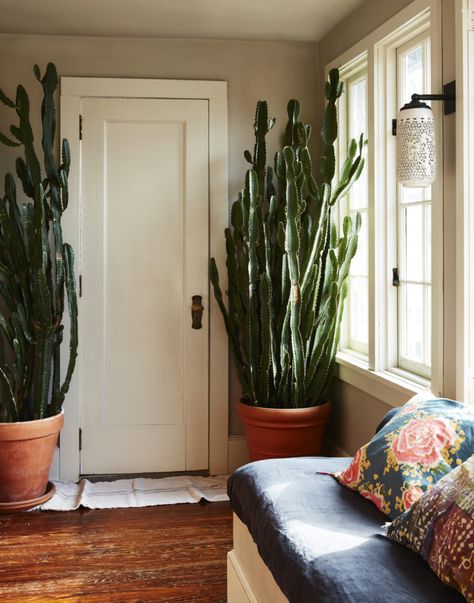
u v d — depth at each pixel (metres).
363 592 1.59
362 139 3.51
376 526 2.00
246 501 2.35
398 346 3.35
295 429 3.65
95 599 2.69
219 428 4.20
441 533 1.66
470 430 2.08
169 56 4.11
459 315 2.55
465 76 2.50
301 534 1.95
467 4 2.50
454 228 2.61
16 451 3.53
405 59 3.22
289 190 3.57
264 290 3.61
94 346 4.11
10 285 3.69
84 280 4.08
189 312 4.17
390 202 3.32
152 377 4.16
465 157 2.51
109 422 4.14
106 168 4.09
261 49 4.18
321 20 3.80
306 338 3.70
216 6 3.57
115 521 3.48
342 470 2.46
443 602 1.54
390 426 2.26
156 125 4.11
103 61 4.06
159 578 2.87
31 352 3.70
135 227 4.12
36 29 3.91
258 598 2.24
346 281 3.77
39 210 3.49
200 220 4.15
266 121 3.85
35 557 3.07
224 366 4.19
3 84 3.99
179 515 3.57
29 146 3.57
